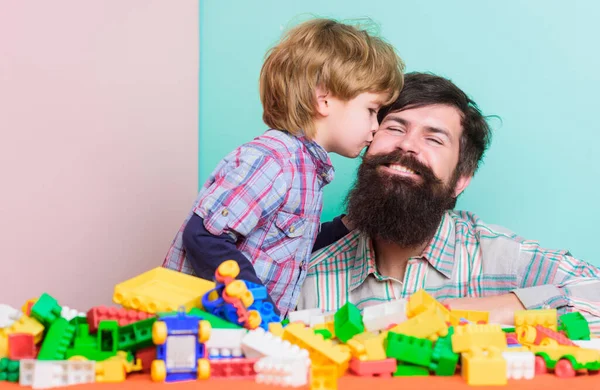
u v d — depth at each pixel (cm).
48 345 78
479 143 165
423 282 154
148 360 81
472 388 76
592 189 198
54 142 164
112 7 184
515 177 202
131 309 86
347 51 149
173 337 78
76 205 171
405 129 154
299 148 146
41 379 73
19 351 78
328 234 169
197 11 220
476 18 204
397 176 150
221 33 220
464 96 161
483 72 204
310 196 144
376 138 157
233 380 78
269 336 82
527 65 201
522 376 82
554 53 200
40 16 160
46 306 80
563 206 200
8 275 151
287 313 146
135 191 192
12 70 151
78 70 171
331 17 212
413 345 82
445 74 205
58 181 165
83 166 173
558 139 200
